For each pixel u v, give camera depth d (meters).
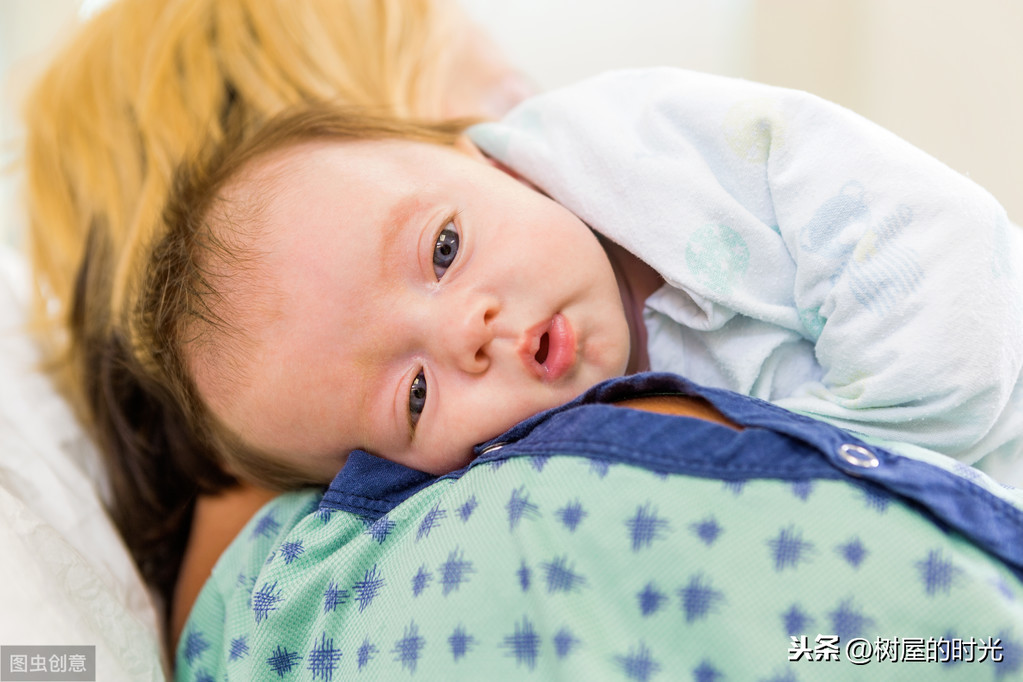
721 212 0.74
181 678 0.81
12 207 1.32
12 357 0.99
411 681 0.62
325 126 0.87
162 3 1.29
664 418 0.63
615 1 1.53
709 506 0.59
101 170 1.15
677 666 0.57
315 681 0.67
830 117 0.72
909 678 0.54
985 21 1.10
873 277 0.66
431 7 1.31
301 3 1.26
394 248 0.73
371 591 0.68
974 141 1.11
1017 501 0.60
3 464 0.83
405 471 0.76
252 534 0.82
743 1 1.42
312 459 0.80
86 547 0.83
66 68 1.26
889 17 1.21
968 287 0.63
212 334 0.77
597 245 0.76
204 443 0.91
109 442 0.98
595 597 0.59
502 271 0.72
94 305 1.05
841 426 0.69
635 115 0.83
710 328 0.76
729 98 0.77
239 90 1.17
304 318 0.73
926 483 0.58
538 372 0.71
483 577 0.63
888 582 0.55
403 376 0.73
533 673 0.59
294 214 0.75
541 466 0.64
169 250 0.82
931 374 0.64
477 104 1.23
